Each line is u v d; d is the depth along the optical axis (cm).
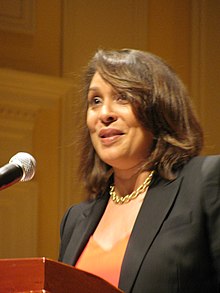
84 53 1148
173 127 554
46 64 1124
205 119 1215
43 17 1135
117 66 563
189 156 549
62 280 386
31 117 1099
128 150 548
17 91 1086
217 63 1239
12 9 1116
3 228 1066
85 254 549
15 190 1075
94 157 604
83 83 607
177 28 1229
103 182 596
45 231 1091
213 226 506
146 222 521
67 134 1116
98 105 562
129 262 508
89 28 1160
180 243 502
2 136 1080
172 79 570
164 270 497
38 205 1090
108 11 1179
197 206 512
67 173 1109
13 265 381
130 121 549
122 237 537
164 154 547
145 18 1202
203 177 521
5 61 1099
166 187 535
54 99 1115
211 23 1246
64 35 1139
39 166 1098
